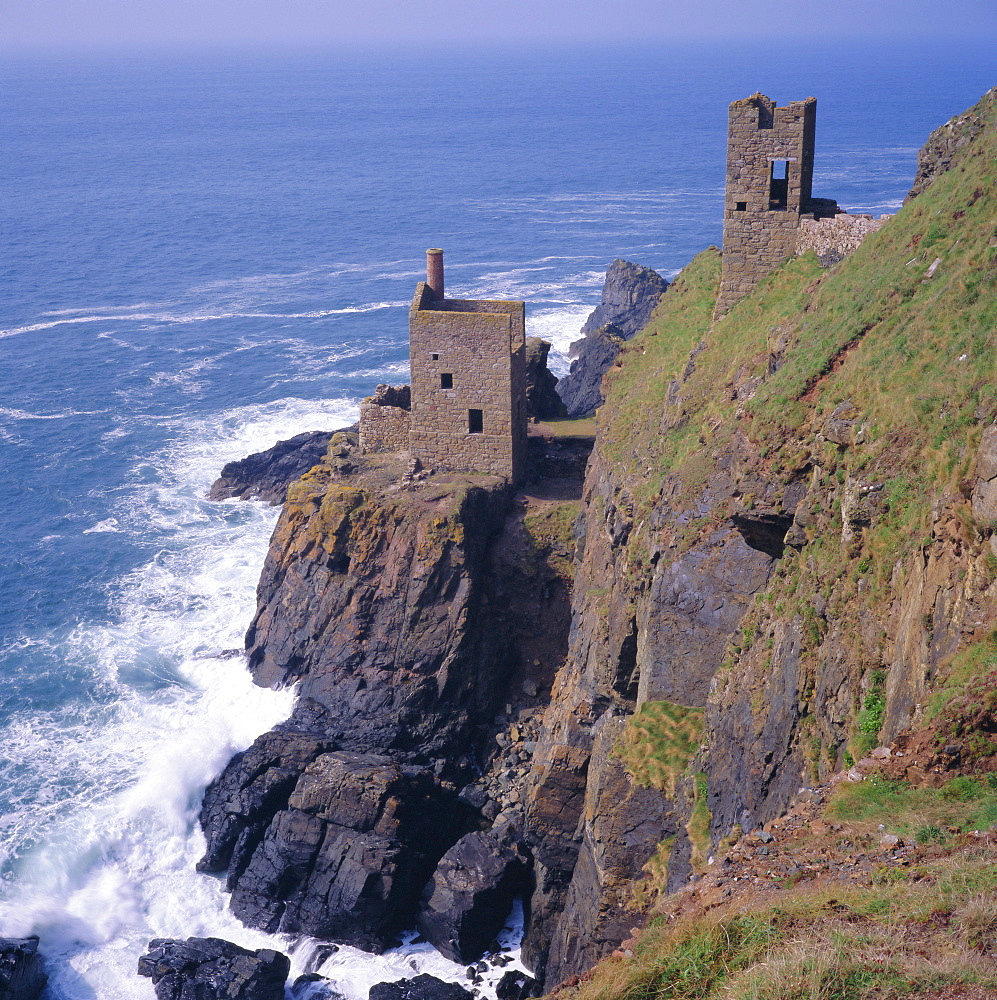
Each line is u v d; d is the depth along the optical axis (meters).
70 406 122.44
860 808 23.55
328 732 64.38
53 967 52.34
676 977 19.83
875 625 29.20
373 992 49.69
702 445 48.62
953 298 35.03
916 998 17.00
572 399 110.94
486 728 66.25
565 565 69.50
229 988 49.62
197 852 59.72
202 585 83.19
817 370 39.19
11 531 92.44
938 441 30.83
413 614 66.31
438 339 71.25
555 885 52.00
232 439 112.12
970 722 23.59
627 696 51.25
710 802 36.47
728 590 43.88
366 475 73.88
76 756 64.88
